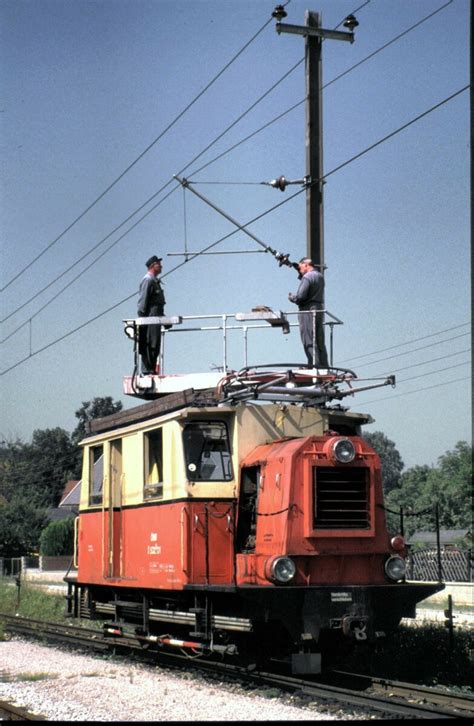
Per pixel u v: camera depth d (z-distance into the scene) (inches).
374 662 569.6
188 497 538.3
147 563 585.3
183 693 476.4
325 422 567.5
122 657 633.6
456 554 1300.4
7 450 4180.6
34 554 2726.4
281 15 628.1
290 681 482.9
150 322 645.3
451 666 539.8
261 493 522.9
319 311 598.9
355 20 639.1
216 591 500.7
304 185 631.2
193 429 550.9
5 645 741.3
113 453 658.2
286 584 492.7
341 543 506.3
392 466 5738.2
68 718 416.2
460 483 3193.9
